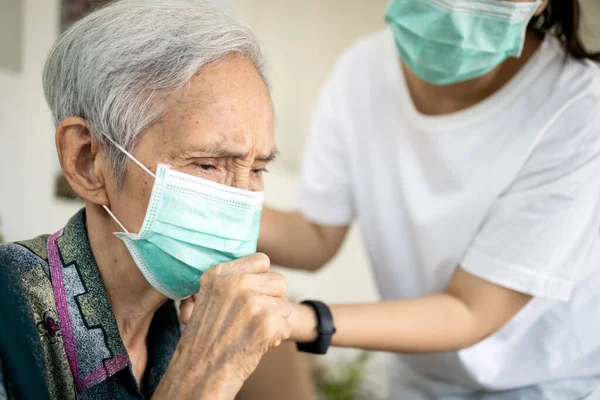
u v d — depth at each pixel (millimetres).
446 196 1488
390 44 1634
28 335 936
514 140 1361
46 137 2488
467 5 1217
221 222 1052
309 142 1807
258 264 1009
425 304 1316
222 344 954
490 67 1311
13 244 1042
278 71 3115
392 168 1618
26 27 2348
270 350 1642
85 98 1007
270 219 1716
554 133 1311
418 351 1310
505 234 1322
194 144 991
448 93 1447
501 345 1487
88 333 1033
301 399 1626
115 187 1043
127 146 1010
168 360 1223
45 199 2529
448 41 1264
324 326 1215
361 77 1682
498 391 1547
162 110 991
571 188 1263
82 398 1038
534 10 1234
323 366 3211
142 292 1122
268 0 2992
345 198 1775
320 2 3139
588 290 1416
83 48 1003
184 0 1052
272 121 1104
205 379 949
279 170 3223
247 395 1581
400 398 1802
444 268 1541
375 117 1639
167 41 980
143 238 1037
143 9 1011
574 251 1289
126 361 1052
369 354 3391
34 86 2410
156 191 1011
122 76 980
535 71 1366
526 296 1321
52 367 997
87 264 1049
